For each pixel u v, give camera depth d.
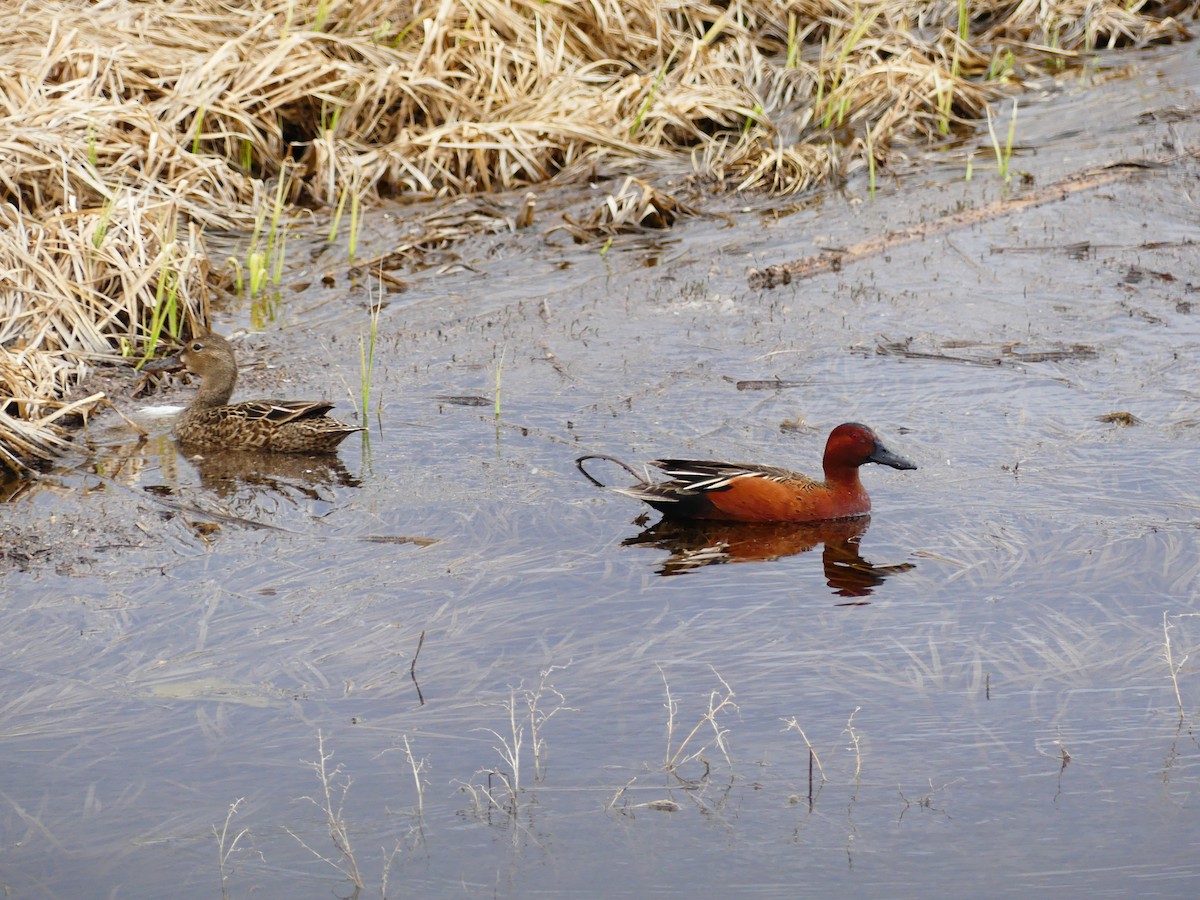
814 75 25.14
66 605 10.36
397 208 21.36
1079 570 10.53
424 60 23.14
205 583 10.68
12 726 8.81
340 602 10.32
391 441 13.60
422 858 7.66
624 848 7.71
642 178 22.25
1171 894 7.21
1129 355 14.95
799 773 8.27
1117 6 28.73
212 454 13.48
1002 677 9.15
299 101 22.84
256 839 7.81
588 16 24.59
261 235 20.38
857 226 20.08
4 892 7.39
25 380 14.37
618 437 13.51
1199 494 11.70
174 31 22.61
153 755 8.53
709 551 11.16
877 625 9.87
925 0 28.88
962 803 7.98
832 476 11.74
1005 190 20.97
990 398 14.07
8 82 19.86
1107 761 8.30
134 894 7.38
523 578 10.67
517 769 8.34
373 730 8.76
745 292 17.73
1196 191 20.05
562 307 17.52
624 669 9.35
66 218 17.14
